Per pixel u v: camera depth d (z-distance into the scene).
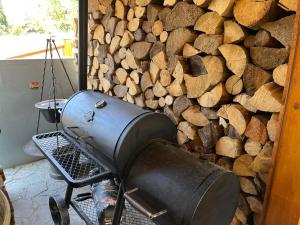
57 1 3.28
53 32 3.34
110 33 2.13
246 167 1.35
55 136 1.83
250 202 1.36
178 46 1.55
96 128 1.46
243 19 1.19
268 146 1.22
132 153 1.32
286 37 1.09
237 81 1.31
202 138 1.54
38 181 2.44
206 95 1.45
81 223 1.90
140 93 1.97
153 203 1.13
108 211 1.51
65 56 2.92
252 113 1.30
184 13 1.47
